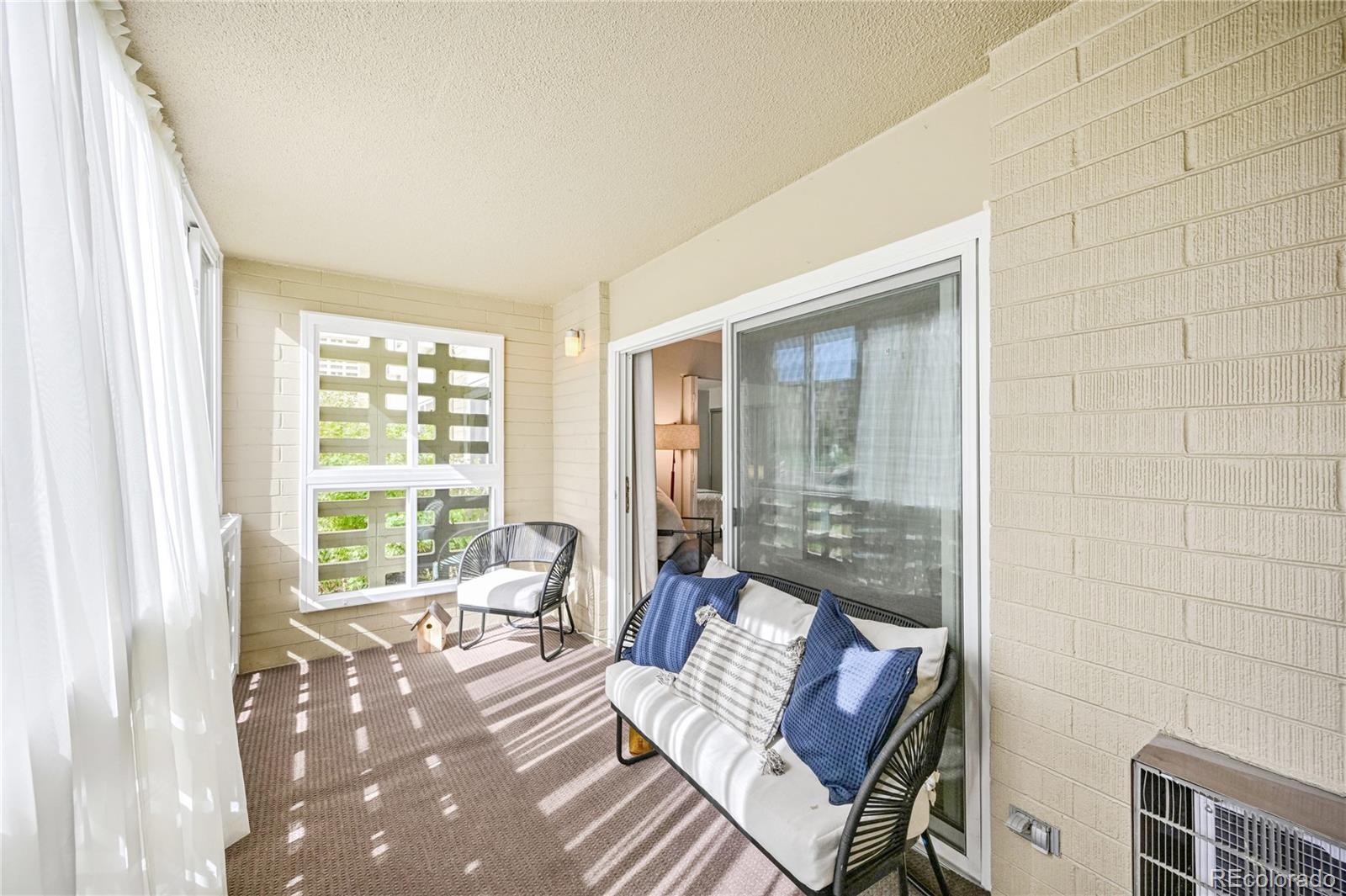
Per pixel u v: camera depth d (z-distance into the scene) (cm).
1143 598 132
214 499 194
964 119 179
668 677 218
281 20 145
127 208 147
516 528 416
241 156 216
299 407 350
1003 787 159
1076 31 145
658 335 335
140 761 131
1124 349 136
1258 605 116
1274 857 101
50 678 90
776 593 223
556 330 445
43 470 91
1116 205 137
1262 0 116
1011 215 158
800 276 237
